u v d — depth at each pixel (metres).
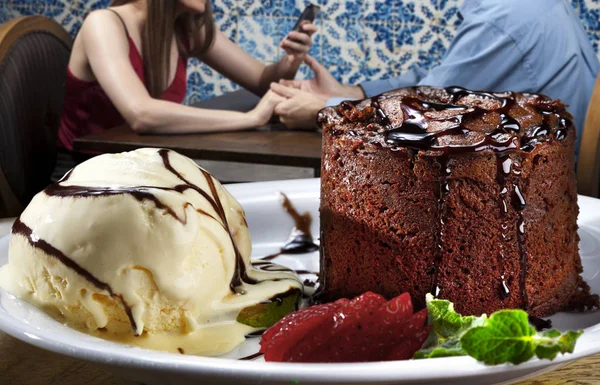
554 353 0.25
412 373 0.25
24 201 0.65
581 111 0.59
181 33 0.82
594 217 0.39
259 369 0.26
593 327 0.30
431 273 0.34
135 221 0.31
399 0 0.90
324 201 0.36
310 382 0.25
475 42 0.59
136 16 0.75
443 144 0.33
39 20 0.70
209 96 0.99
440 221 0.33
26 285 0.32
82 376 0.30
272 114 0.69
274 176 0.60
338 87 0.76
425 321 0.29
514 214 0.33
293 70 0.82
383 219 0.34
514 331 0.26
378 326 0.29
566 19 0.59
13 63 0.64
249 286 0.34
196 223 0.32
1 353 0.32
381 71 0.94
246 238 0.36
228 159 0.58
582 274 0.37
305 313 0.29
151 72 0.76
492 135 0.33
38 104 0.68
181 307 0.32
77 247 0.31
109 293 0.31
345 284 0.35
